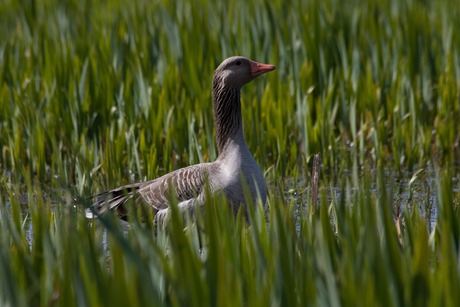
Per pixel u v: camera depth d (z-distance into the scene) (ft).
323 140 47.88
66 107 51.57
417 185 42.24
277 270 17.15
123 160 45.62
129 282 16.85
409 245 21.93
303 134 48.52
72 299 16.89
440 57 63.00
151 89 52.49
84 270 17.54
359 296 16.35
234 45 63.46
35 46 64.44
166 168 43.62
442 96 55.01
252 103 52.21
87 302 16.49
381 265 16.74
